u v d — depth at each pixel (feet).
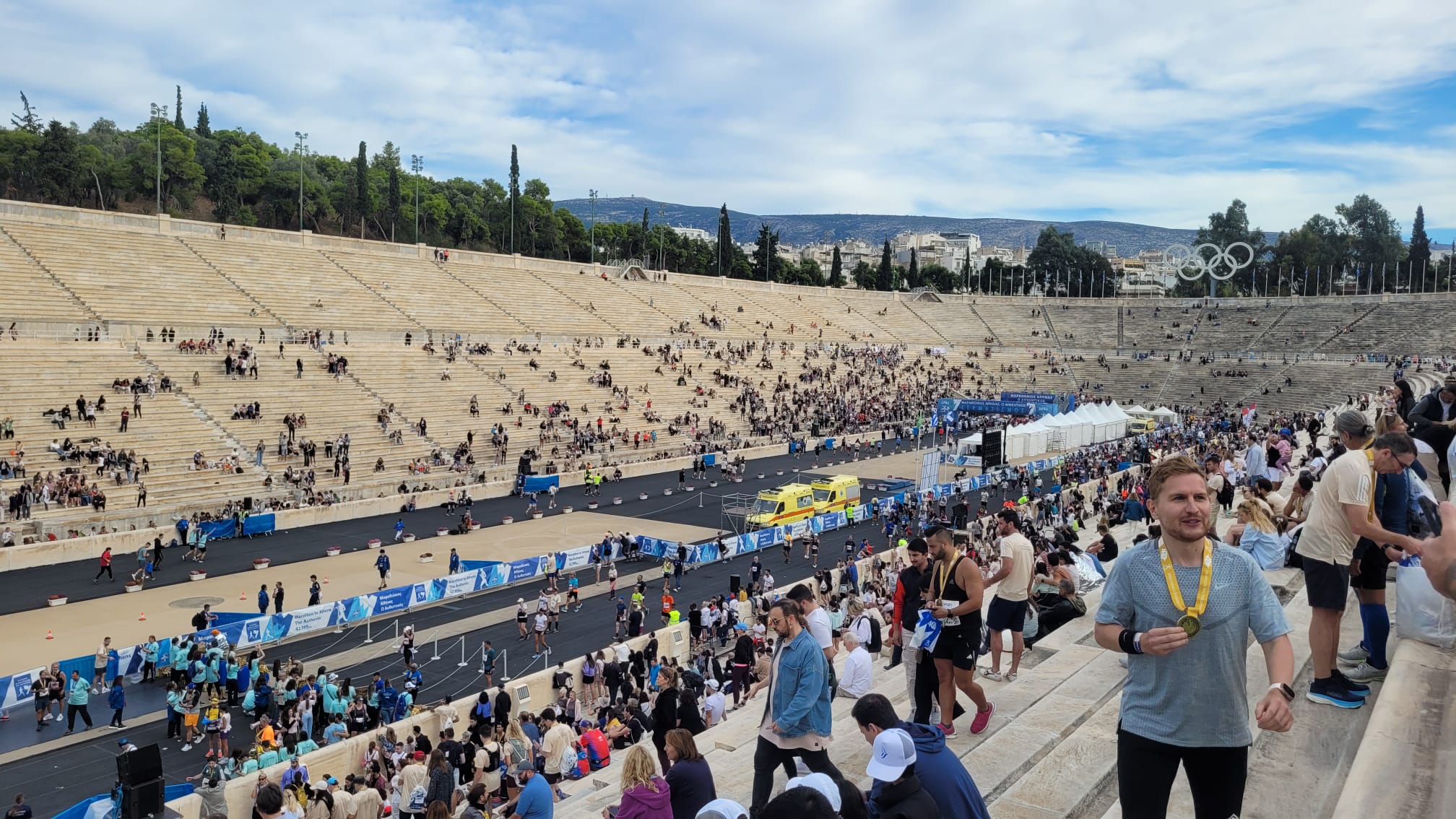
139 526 157.38
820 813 20.45
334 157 545.85
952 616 36.88
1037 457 270.67
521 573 144.25
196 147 436.76
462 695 100.83
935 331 483.92
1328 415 238.48
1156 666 20.20
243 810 69.26
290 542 162.91
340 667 107.24
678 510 200.44
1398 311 410.72
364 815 67.05
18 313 197.57
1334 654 31.17
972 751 35.81
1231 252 591.78
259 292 254.27
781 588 137.80
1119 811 28.50
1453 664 26.30
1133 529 109.09
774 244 581.12
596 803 51.83
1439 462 48.75
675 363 326.24
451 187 587.68
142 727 90.02
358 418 216.74
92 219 242.17
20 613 119.75
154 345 207.92
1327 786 26.68
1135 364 428.15
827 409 332.19
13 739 86.43
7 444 161.07
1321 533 30.71
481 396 250.98
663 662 90.43
